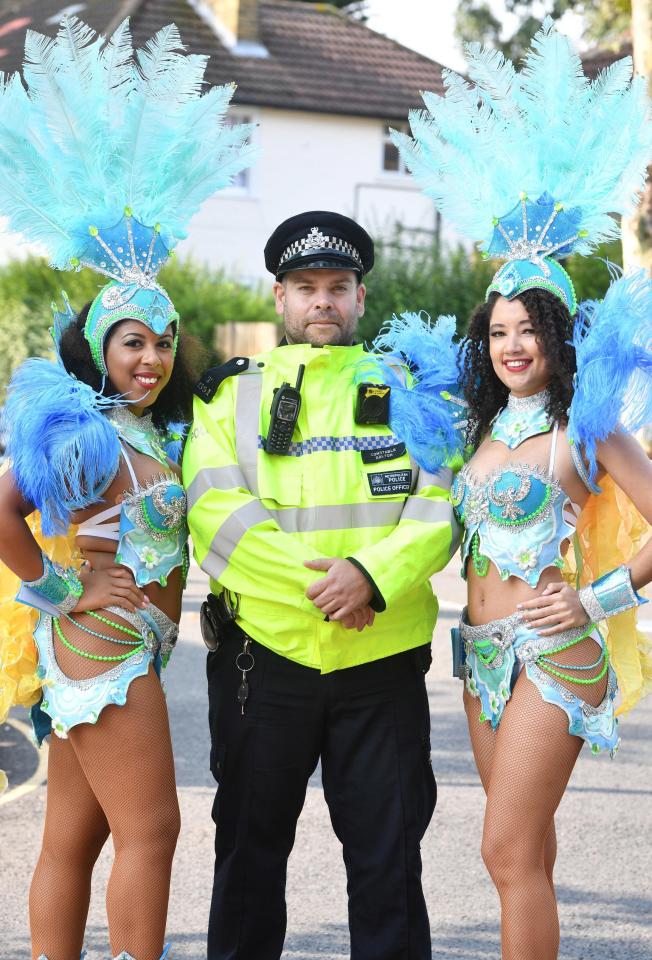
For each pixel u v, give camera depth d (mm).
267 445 3184
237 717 3203
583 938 3812
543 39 3301
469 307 16547
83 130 3217
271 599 3100
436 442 3271
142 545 3152
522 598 3096
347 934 3846
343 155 23781
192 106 3332
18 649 3293
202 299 17875
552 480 3082
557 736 2988
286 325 3389
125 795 3039
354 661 3164
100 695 3039
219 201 23078
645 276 3107
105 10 24562
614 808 4977
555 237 3217
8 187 3209
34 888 3176
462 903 4090
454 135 3334
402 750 3205
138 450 3199
